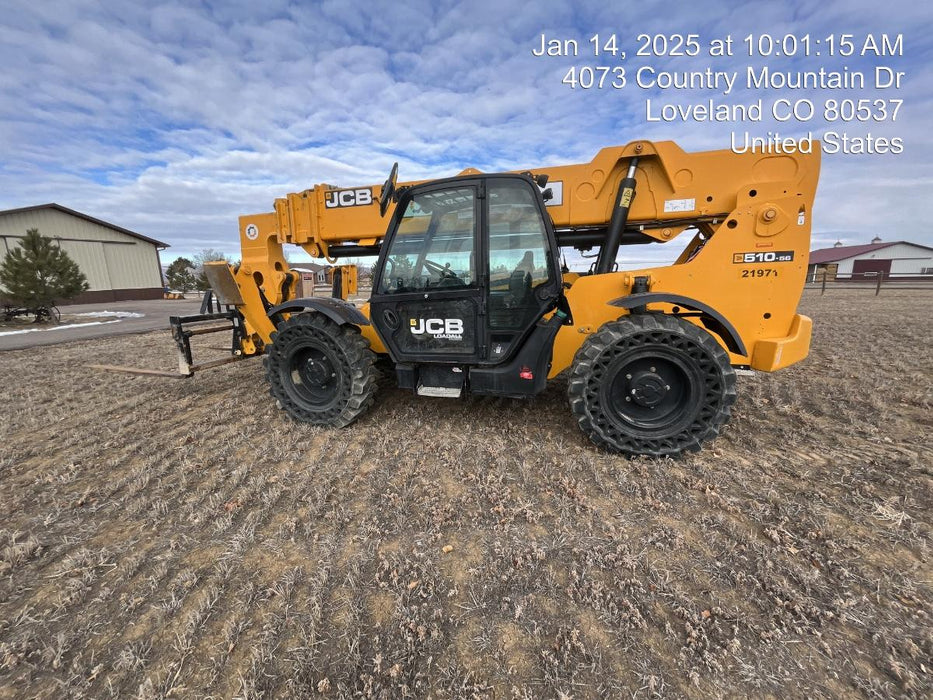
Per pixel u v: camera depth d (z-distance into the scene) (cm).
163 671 134
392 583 166
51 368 582
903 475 230
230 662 136
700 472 242
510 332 292
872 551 174
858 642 136
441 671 130
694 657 132
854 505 204
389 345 321
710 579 163
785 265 281
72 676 133
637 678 127
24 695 128
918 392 366
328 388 344
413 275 308
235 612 155
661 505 211
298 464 272
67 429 342
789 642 136
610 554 176
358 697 123
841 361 492
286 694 124
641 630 142
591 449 278
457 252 296
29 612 158
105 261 2377
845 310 995
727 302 290
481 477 244
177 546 193
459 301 296
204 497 233
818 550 175
